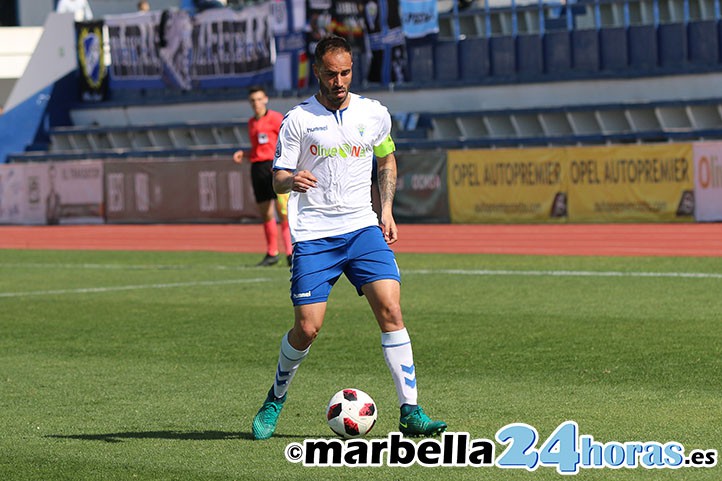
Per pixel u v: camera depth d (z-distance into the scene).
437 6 111.62
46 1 141.38
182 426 22.12
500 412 22.50
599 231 76.38
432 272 52.34
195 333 35.09
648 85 97.56
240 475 18.27
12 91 124.00
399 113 107.00
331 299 42.88
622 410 22.44
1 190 110.94
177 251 71.31
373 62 108.69
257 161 56.44
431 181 90.25
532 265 54.47
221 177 98.88
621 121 97.50
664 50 98.31
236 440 20.81
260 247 73.00
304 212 20.59
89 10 137.12
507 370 27.31
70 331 36.34
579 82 100.50
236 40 116.50
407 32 107.38
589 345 30.53
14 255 72.31
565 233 75.69
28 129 124.94
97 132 123.19
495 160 87.50
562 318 35.78
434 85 106.00
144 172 103.00
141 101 123.75
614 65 100.31
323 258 20.42
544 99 102.12
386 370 27.89
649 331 32.62
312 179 19.83
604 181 83.56
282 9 111.62
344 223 20.48
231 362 29.69
